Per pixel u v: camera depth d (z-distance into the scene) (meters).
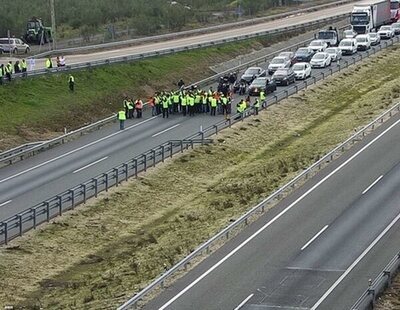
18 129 71.25
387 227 47.38
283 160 65.06
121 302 39.34
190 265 42.53
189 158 64.75
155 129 72.50
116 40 109.00
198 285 39.97
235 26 120.44
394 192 53.75
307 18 127.56
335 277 40.41
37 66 89.31
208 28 116.75
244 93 85.00
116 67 86.81
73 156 64.94
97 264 46.50
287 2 144.50
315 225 48.00
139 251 47.78
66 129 73.25
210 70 95.88
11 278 44.12
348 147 64.69
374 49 106.50
